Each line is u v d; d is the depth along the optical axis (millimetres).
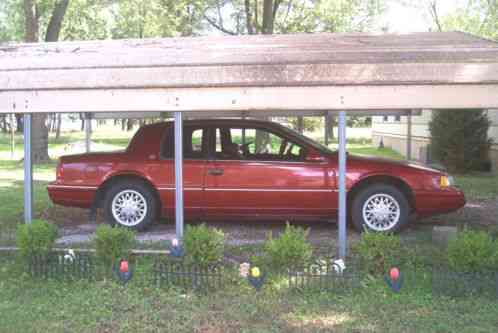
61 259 5699
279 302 4887
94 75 5824
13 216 9203
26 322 4480
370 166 7418
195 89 5734
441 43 6699
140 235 7586
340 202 5812
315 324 4398
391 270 5086
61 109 5891
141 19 26016
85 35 29562
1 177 15109
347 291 5125
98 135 44812
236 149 7660
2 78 5918
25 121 6254
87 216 9266
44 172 16406
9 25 22266
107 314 4637
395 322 4426
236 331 4285
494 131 16156
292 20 22188
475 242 5090
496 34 22062
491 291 4977
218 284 5258
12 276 5730
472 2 24344
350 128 53594
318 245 6805
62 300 5000
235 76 5656
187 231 5602
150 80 5727
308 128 35094
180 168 5973
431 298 4957
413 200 7469
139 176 7734
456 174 15688
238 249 6598
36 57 6629
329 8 21625
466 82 5402
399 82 5461
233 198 7504
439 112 16297
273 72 5629
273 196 7430
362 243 5543
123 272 5348
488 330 4230
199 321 4480
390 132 26438
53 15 19578
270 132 7637
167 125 7883
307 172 7398
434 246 6617
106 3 25781
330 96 5613
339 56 5875
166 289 5250
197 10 21375
